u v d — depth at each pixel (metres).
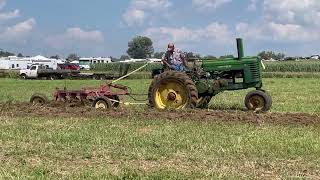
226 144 9.97
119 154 9.05
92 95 16.97
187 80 15.77
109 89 17.23
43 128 12.09
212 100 22.52
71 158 8.79
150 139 10.45
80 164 8.36
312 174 7.80
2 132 11.37
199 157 8.82
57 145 9.86
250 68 16.05
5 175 7.48
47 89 34.47
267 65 77.56
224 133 11.34
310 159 8.80
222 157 8.89
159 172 7.77
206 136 10.88
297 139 10.55
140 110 15.48
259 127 12.38
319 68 75.38
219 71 16.27
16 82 48.00
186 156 8.94
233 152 9.27
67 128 12.05
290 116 14.42
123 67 22.03
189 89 15.74
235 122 13.25
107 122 13.20
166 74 15.98
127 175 7.56
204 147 9.64
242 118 13.85
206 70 16.33
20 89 34.41
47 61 84.69
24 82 47.97
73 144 9.98
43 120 13.64
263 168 8.13
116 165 8.30
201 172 7.77
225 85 16.19
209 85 16.14
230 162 8.51
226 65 16.17
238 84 16.20
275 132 11.52
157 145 9.84
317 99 24.00
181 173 7.73
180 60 16.69
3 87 37.47
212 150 9.42
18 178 7.37
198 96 16.42
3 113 15.12
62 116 14.50
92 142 10.17
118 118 14.01
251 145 9.88
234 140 10.39
